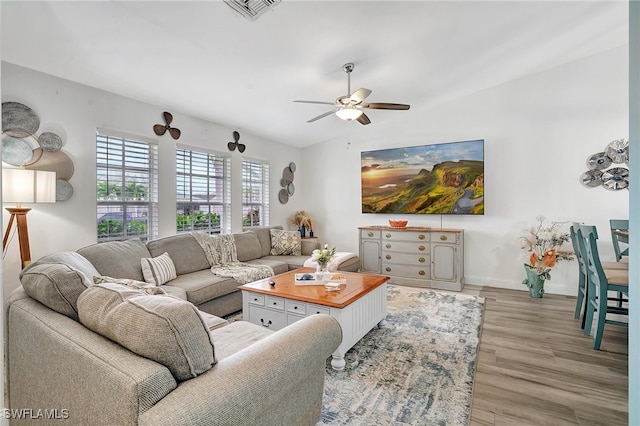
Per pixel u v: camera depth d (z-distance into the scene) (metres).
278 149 5.80
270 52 2.87
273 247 4.91
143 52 2.67
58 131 2.98
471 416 1.81
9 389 1.59
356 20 2.59
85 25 2.26
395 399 1.95
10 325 1.54
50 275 1.41
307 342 1.39
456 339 2.79
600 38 3.58
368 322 2.78
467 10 2.72
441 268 4.52
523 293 4.24
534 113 4.30
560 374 2.23
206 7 2.19
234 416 1.03
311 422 1.59
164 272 3.12
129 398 0.92
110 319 1.13
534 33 3.26
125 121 3.51
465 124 4.75
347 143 5.77
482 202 4.59
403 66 3.54
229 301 3.36
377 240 5.04
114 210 3.48
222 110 4.14
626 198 3.86
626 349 2.60
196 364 1.07
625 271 2.76
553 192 4.21
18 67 2.73
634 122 1.03
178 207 4.14
